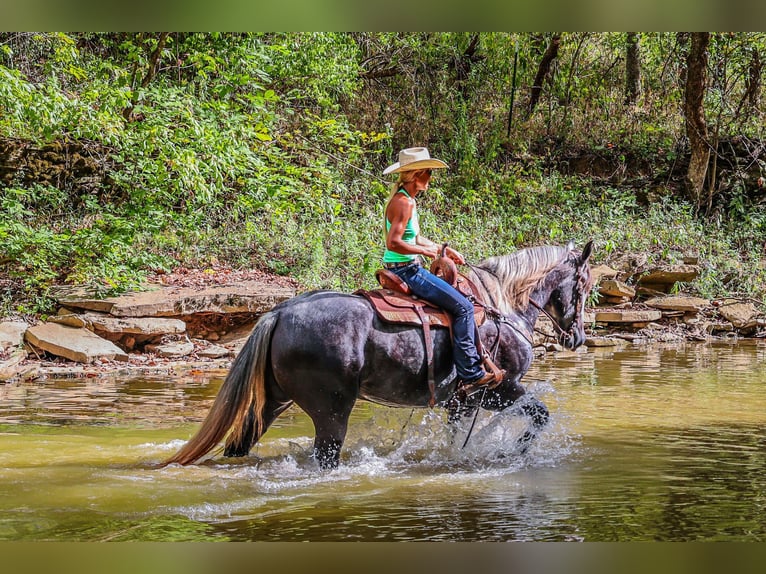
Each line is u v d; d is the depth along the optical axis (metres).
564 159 22.73
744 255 19.89
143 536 5.12
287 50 17.75
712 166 21.86
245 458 7.05
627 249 18.70
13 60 17.95
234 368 6.60
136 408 9.48
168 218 15.81
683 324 17.16
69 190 16.72
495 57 22.58
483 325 7.19
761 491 6.29
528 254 7.64
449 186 20.59
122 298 13.38
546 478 6.66
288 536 5.18
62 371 11.68
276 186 16.19
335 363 6.48
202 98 16.81
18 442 7.66
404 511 5.71
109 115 14.53
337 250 16.45
